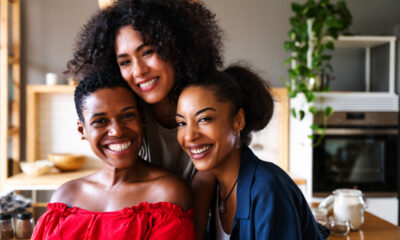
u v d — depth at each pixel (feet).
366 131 10.05
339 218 5.52
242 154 3.62
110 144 3.19
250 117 3.59
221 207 3.75
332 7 10.21
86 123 3.21
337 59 11.91
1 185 10.07
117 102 3.15
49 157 10.60
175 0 3.50
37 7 11.27
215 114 3.16
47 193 11.27
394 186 10.21
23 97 11.28
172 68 3.41
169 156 4.05
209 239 3.96
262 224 3.16
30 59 11.29
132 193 3.29
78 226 3.12
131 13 3.29
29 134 11.05
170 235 3.06
